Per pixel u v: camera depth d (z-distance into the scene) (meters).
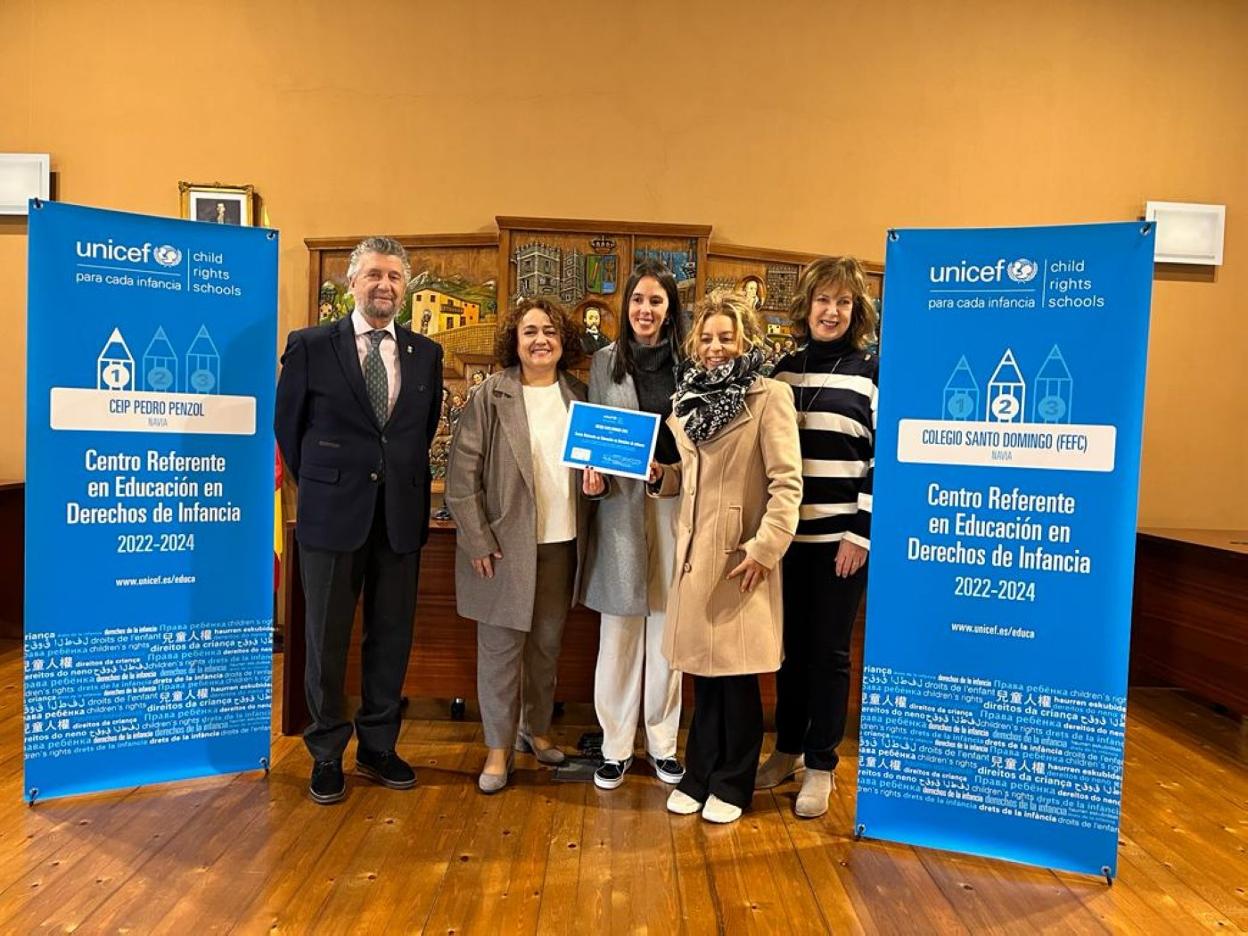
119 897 1.98
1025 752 2.20
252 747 2.70
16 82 4.19
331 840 2.29
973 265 2.16
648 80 4.16
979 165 4.25
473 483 2.57
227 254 2.54
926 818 2.30
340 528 2.45
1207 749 3.26
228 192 4.16
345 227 4.20
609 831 2.38
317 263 4.14
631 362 2.61
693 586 2.34
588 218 4.19
